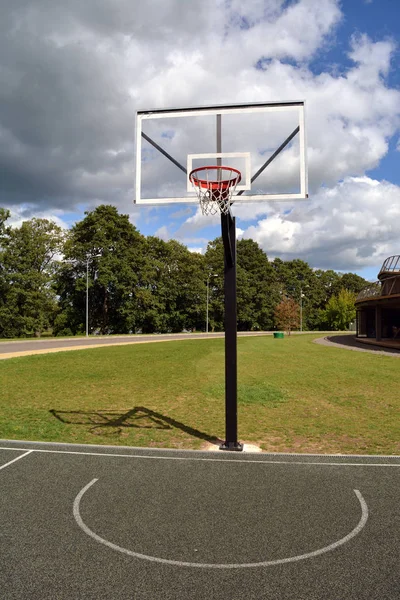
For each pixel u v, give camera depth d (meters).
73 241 51.34
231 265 7.58
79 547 4.21
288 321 53.66
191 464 6.71
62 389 13.55
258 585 3.62
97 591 3.54
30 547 4.22
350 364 20.61
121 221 51.88
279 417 10.07
